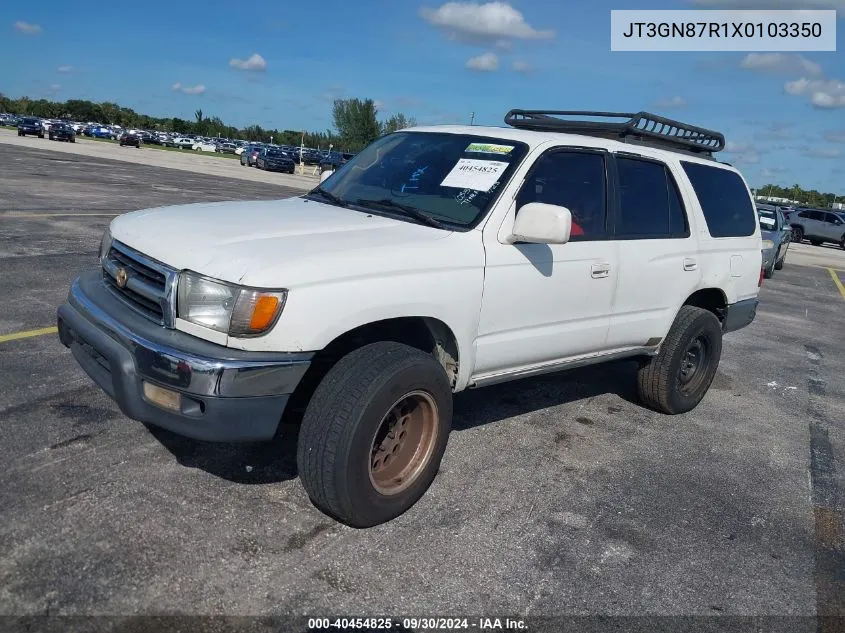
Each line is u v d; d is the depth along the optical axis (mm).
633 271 4633
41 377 4676
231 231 3332
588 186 4398
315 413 3168
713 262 5395
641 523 3760
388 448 3438
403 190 4141
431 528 3449
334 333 3092
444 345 3719
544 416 5168
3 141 41469
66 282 7277
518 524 3586
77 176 21297
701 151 6016
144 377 3010
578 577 3195
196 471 3684
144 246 3285
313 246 3221
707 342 5531
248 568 2959
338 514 3268
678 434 5168
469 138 4352
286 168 47156
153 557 2943
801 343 9117
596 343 4586
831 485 4551
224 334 2951
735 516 3971
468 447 4449
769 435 5387
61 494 3312
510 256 3818
